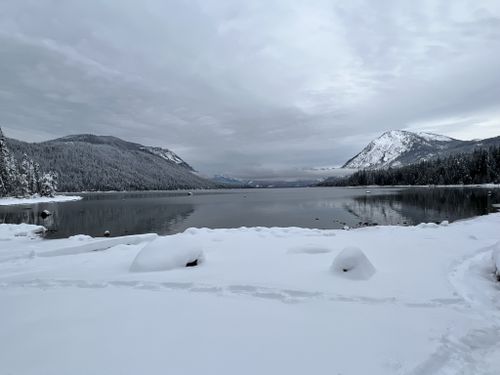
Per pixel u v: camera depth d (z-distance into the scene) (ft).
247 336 15.25
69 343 14.56
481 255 33.30
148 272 28.19
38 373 12.10
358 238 44.55
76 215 135.03
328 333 15.65
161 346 14.20
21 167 246.47
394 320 17.29
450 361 13.43
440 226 57.21
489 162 298.35
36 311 18.92
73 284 25.22
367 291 21.95
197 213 141.79
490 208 120.47
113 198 317.01
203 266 29.84
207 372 12.12
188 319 17.38
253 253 35.70
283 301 20.42
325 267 28.37
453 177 334.44
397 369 12.55
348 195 268.62
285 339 14.97
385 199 192.65
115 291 22.89
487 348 14.65
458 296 21.01
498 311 18.95
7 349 14.11
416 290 22.12
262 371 12.23
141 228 95.76
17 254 41.06
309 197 264.11
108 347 14.12
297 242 42.39
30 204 207.92
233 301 20.39
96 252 40.65
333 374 12.13
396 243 39.75
